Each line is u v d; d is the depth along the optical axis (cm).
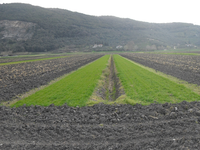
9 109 1218
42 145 720
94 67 3672
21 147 711
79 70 3275
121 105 1196
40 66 4144
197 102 1143
